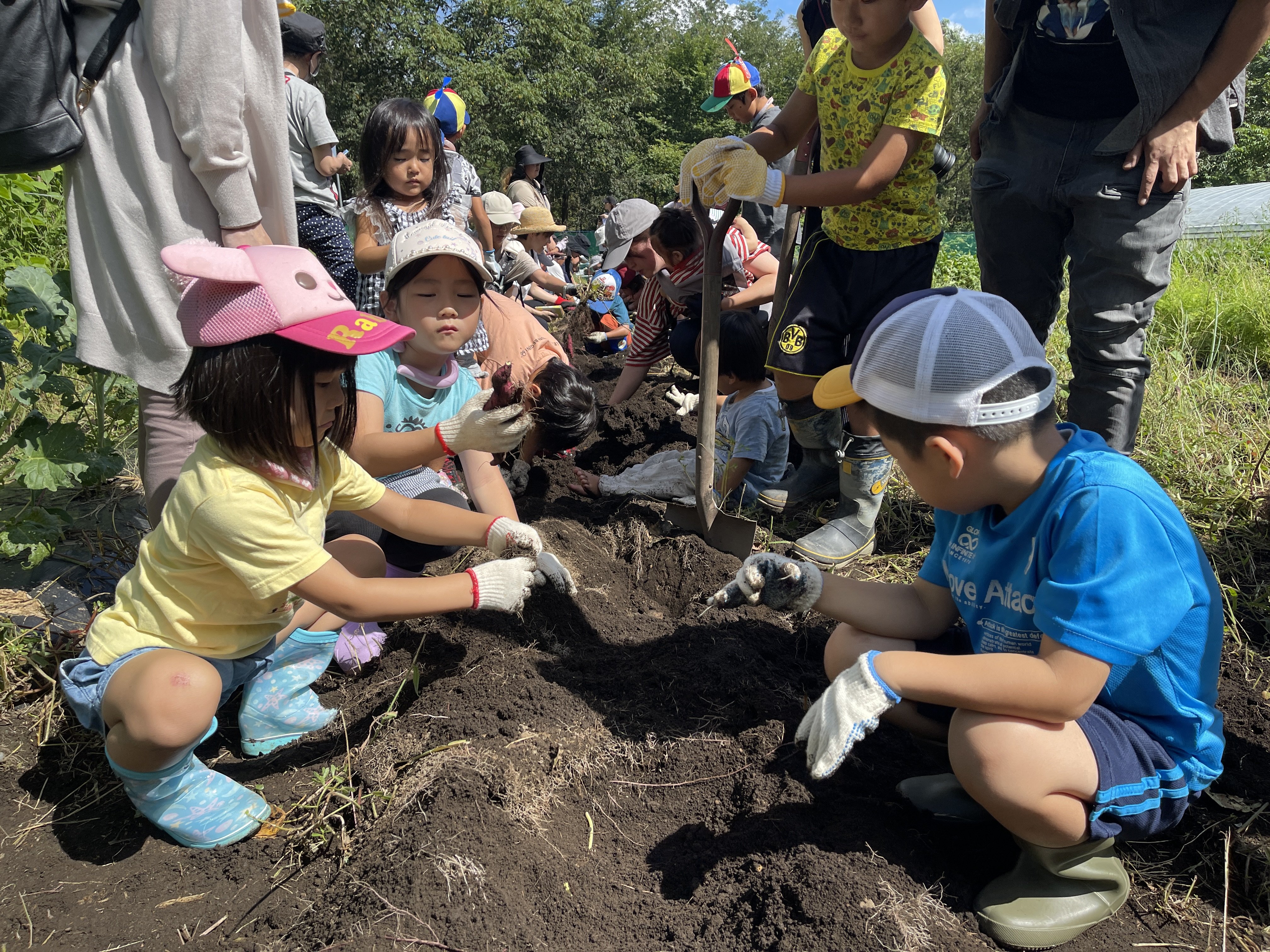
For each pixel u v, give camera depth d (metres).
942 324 1.62
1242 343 5.55
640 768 2.21
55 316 3.11
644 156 41.91
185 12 2.33
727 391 3.81
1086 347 2.94
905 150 2.83
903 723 2.11
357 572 2.37
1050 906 1.71
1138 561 1.56
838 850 1.83
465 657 2.60
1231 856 1.89
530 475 4.27
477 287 2.80
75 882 1.95
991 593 1.84
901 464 1.77
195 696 1.88
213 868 1.99
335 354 1.83
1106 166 2.76
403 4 26.97
